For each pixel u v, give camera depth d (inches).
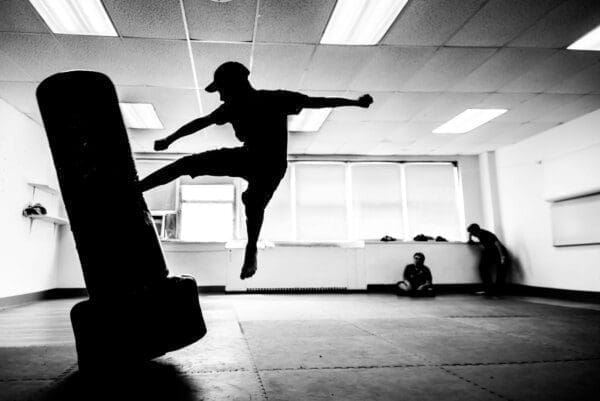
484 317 172.2
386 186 342.0
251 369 88.4
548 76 200.2
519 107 240.7
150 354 78.7
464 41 166.4
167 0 134.6
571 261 258.4
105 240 78.2
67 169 78.6
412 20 150.6
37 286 260.5
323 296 289.1
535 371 86.6
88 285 80.2
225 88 78.0
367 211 337.1
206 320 164.7
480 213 341.7
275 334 131.9
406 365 91.7
